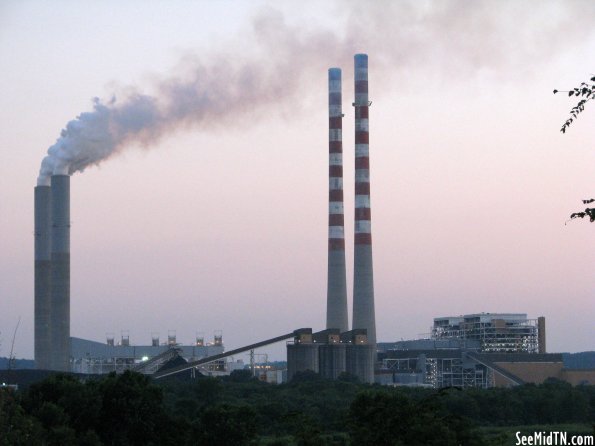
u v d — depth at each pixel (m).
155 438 159.88
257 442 167.25
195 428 163.00
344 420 96.25
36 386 165.50
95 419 159.25
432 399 92.81
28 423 135.62
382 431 89.81
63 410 155.88
